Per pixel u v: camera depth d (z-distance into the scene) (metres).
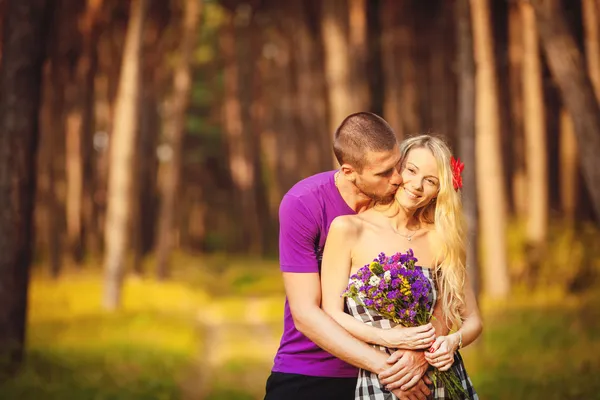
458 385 3.42
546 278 15.11
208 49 28.12
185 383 9.17
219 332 13.86
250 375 9.73
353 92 18.05
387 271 3.38
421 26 22.22
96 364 9.31
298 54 25.67
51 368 8.81
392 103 21.66
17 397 7.66
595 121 8.84
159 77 25.89
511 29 19.94
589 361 8.29
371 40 22.94
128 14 21.62
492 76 15.07
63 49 20.81
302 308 3.54
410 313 3.36
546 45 9.05
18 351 8.61
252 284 23.06
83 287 18.56
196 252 35.66
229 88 29.94
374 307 3.42
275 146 32.03
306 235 3.59
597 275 14.84
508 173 24.56
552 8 9.02
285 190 32.44
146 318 13.40
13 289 8.61
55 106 23.41
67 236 25.16
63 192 25.58
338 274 3.55
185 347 11.09
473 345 9.55
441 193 3.53
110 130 23.95
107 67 23.27
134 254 22.41
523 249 16.22
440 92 22.42
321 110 25.67
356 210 3.67
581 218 20.55
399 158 3.46
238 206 33.97
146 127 27.86
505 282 14.89
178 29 23.81
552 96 21.84
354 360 3.43
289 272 3.61
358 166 3.46
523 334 10.47
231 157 32.53
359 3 18.53
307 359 3.72
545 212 17.02
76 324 12.77
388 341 3.41
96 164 28.19
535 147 17.09
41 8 8.68
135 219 22.42
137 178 22.45
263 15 26.33
